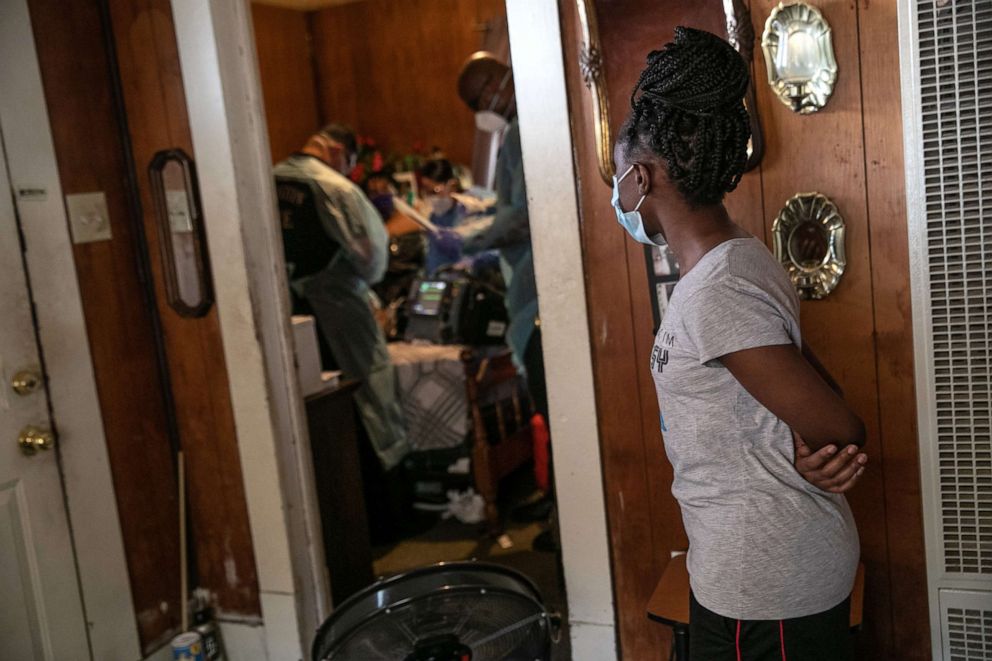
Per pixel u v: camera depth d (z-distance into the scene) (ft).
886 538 6.33
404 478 12.43
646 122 4.25
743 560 4.19
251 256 8.04
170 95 8.02
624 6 6.19
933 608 6.24
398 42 19.03
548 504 12.12
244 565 8.67
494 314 11.96
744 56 5.93
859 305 6.12
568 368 6.97
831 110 5.97
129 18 8.04
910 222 5.86
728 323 4.01
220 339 8.29
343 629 5.76
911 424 6.15
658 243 4.68
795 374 3.93
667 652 7.23
